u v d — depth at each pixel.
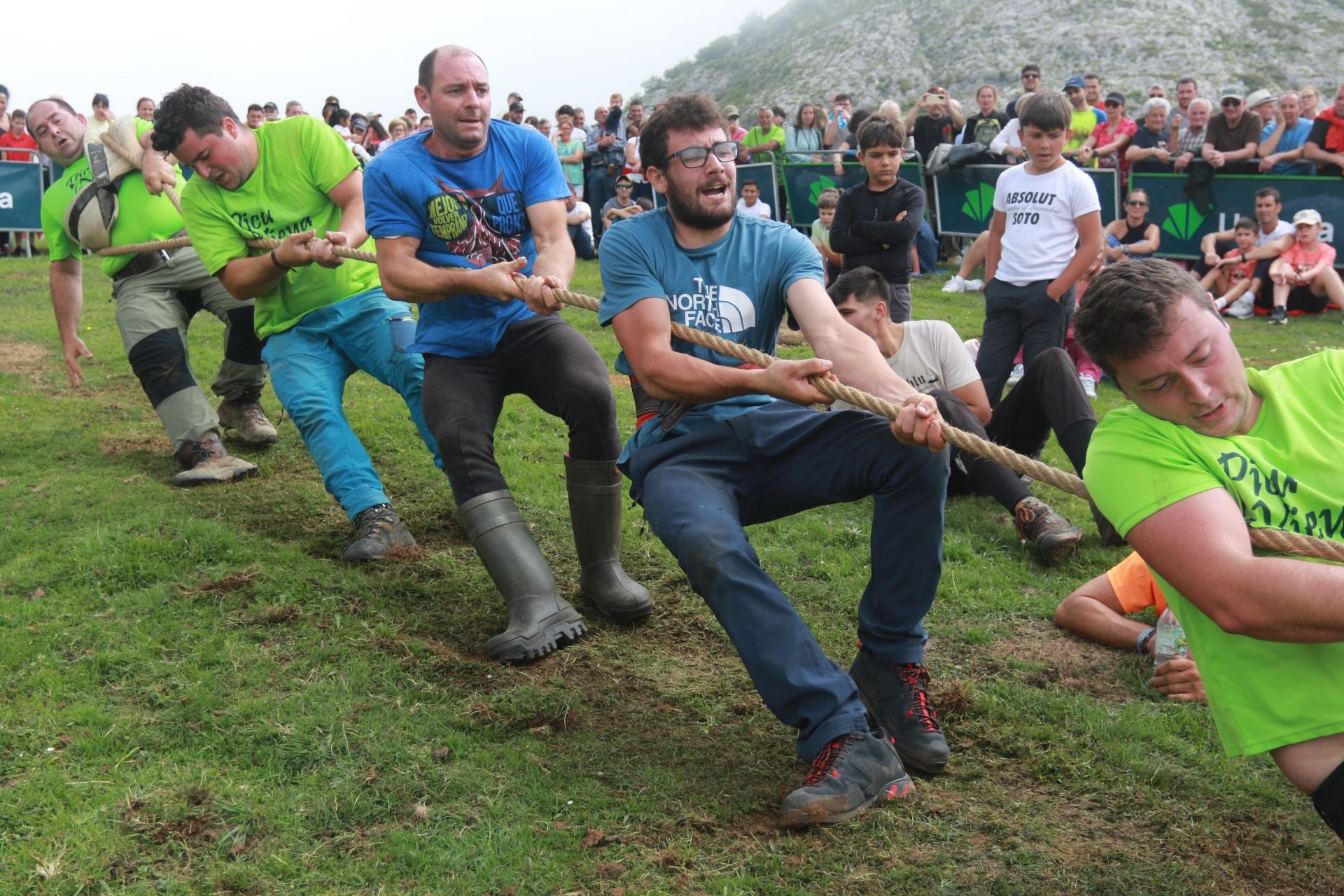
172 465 5.70
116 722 3.24
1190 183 11.31
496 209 4.05
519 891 2.59
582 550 4.10
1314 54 68.88
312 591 4.11
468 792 2.97
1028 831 2.84
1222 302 10.93
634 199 14.32
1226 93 11.22
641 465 3.28
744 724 3.37
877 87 81.38
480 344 4.02
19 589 4.12
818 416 3.17
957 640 3.94
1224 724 2.31
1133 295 2.15
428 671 3.62
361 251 4.29
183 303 5.70
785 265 3.29
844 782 2.84
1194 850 2.78
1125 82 69.06
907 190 6.91
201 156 4.55
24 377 7.45
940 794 3.01
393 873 2.65
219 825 2.80
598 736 3.28
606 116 14.91
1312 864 2.72
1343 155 10.85
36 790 2.92
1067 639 3.96
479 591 4.26
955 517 5.16
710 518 2.97
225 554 4.39
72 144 5.51
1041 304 5.86
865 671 3.24
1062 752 3.19
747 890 2.59
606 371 4.02
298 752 3.11
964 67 77.75
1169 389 2.20
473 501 3.87
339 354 4.88
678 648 3.87
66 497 5.08
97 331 8.79
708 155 3.13
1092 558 4.69
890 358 5.05
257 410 6.06
